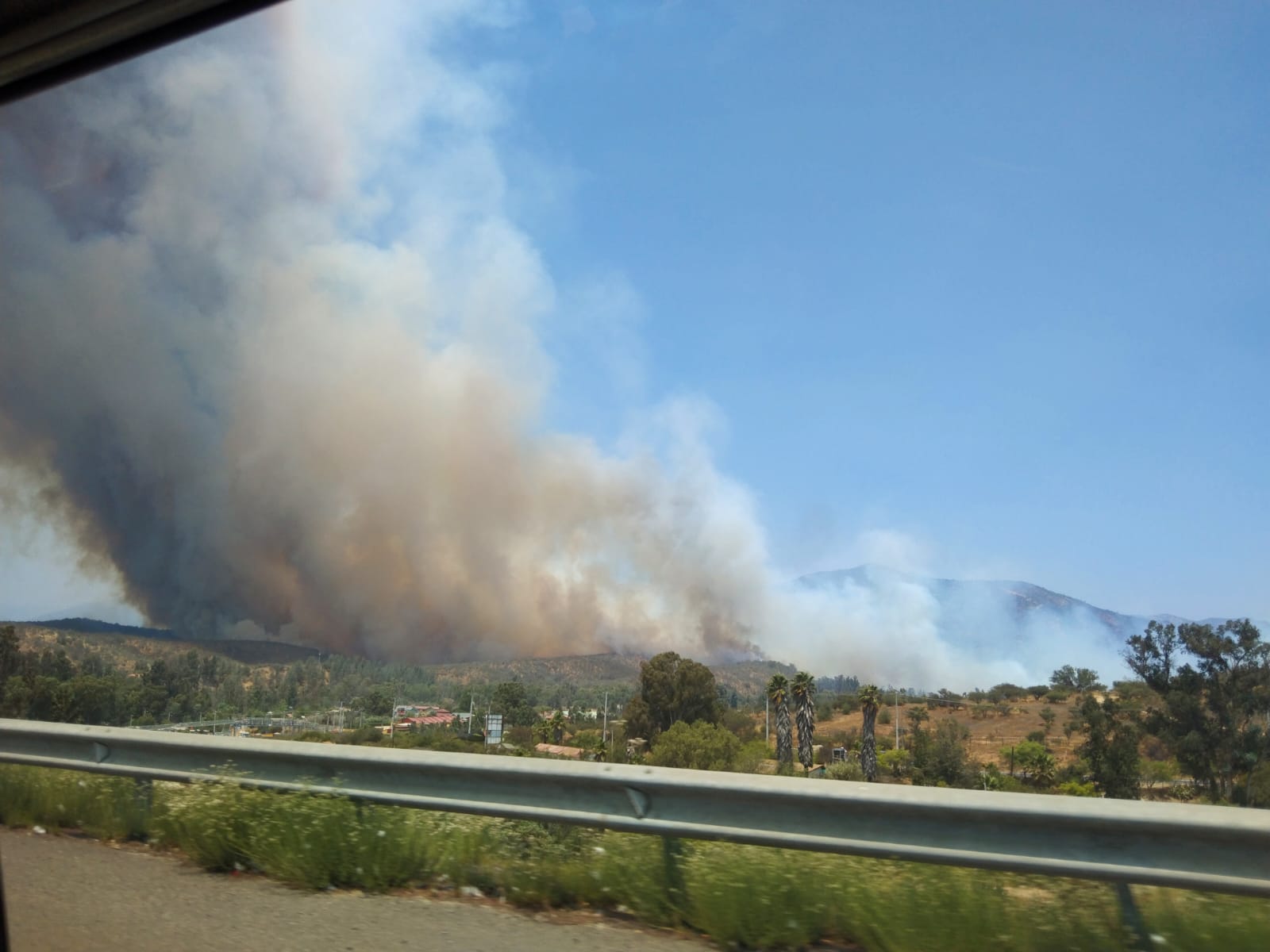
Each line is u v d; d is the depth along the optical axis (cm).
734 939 364
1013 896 362
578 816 425
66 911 407
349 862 441
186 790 509
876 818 374
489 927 388
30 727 596
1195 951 319
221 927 387
